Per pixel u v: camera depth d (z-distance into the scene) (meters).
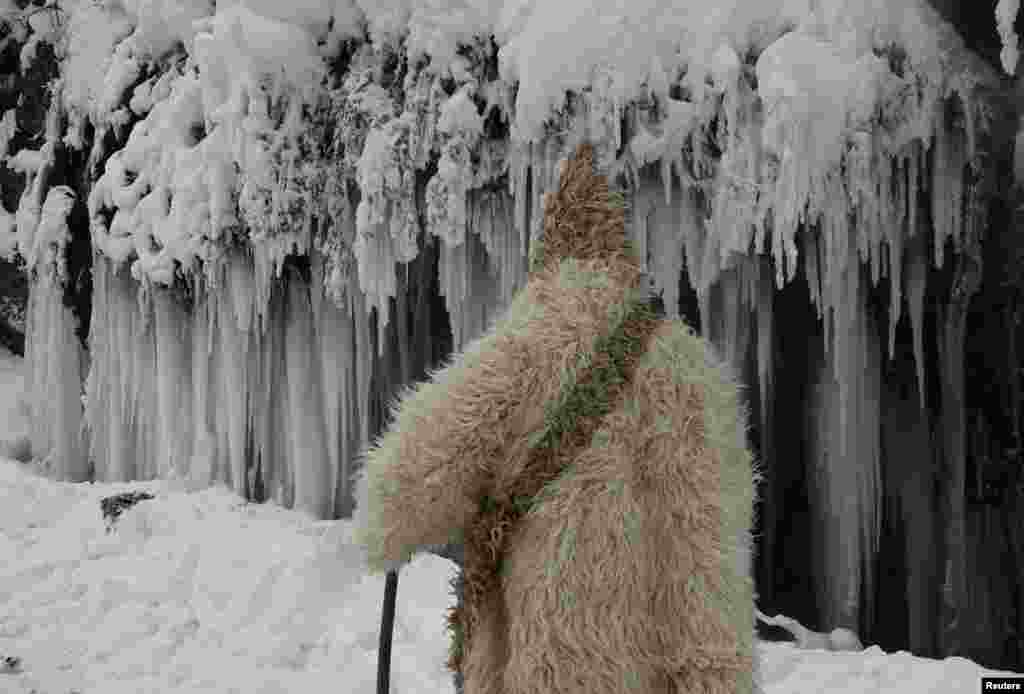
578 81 5.25
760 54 5.25
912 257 5.59
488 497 1.95
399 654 3.92
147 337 6.60
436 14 5.63
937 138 5.30
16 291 8.26
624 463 1.95
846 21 5.18
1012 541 6.34
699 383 2.03
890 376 6.25
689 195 5.39
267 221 5.86
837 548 6.14
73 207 7.25
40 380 7.41
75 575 4.84
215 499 5.70
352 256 5.94
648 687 1.93
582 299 2.00
